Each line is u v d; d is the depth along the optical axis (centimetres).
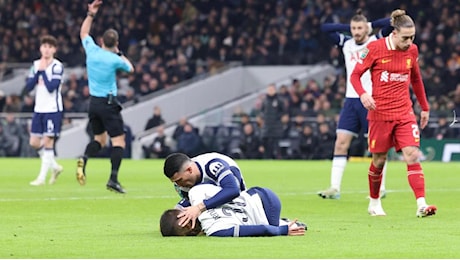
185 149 4731
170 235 1341
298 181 2877
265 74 5575
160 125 4981
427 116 1775
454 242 1280
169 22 5894
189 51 5700
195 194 1316
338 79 5022
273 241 1270
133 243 1261
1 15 6147
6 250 1197
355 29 2159
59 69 2677
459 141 4475
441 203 2047
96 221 1634
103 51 2417
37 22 6066
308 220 1658
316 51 5538
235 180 1324
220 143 4788
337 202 2083
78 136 5022
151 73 5434
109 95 2375
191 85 5441
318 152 4638
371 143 1739
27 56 5978
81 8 5991
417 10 5362
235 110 5116
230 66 5612
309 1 5634
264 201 1350
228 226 1313
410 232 1420
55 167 2712
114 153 2352
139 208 1917
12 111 5262
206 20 5878
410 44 1700
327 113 4684
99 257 1122
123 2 5969
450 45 5100
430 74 4912
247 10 5812
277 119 4722
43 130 2705
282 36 5588
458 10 5278
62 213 1800
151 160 4553
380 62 1708
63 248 1214
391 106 1711
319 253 1150
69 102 5197
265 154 4712
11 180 2892
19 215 1753
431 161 4506
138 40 5878
